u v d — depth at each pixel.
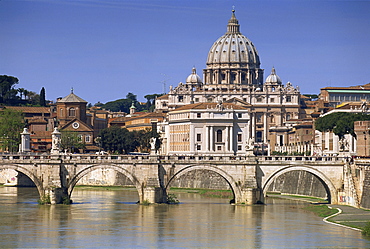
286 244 162.00
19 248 158.88
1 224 185.62
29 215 199.62
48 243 163.38
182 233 174.75
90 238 168.75
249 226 183.88
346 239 166.50
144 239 167.88
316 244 161.75
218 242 164.50
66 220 191.75
